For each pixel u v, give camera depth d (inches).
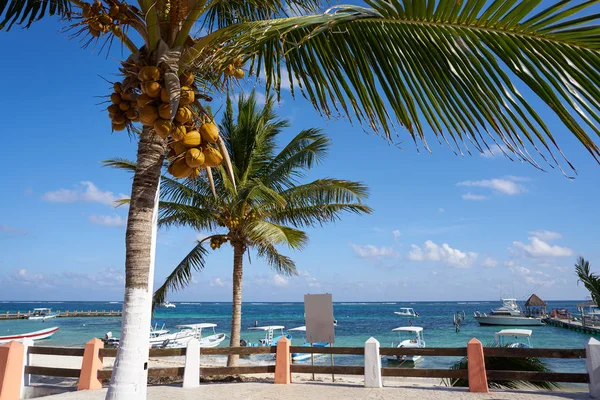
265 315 4648.1
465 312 5054.1
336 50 130.5
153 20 139.6
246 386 396.5
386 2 103.9
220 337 1533.0
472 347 368.8
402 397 344.2
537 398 335.0
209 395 359.9
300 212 602.2
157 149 153.6
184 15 147.8
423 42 106.5
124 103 146.0
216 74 153.9
